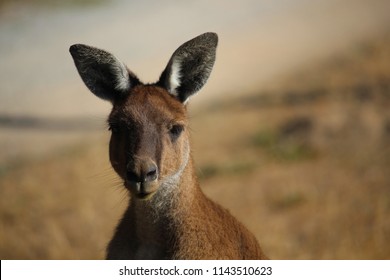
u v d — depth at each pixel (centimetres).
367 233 2859
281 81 5306
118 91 1716
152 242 1672
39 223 3112
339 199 3191
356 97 4416
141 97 1669
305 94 4788
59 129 4462
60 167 3809
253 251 1727
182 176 1652
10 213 3225
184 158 1659
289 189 3356
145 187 1561
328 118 3969
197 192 1681
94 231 3016
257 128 4250
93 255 2848
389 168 3478
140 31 6112
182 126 1664
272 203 3247
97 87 1727
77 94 5016
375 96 4375
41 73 5247
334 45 6222
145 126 1623
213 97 5134
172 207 1645
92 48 1686
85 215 3092
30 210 3253
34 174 3712
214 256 1644
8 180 3659
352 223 2956
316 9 7625
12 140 4294
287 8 7606
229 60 5922
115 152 1653
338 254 2703
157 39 5941
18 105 4828
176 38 6031
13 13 6103
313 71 5441
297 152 3781
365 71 5141
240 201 3303
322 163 3634
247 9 7438
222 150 3981
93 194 3369
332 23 7038
